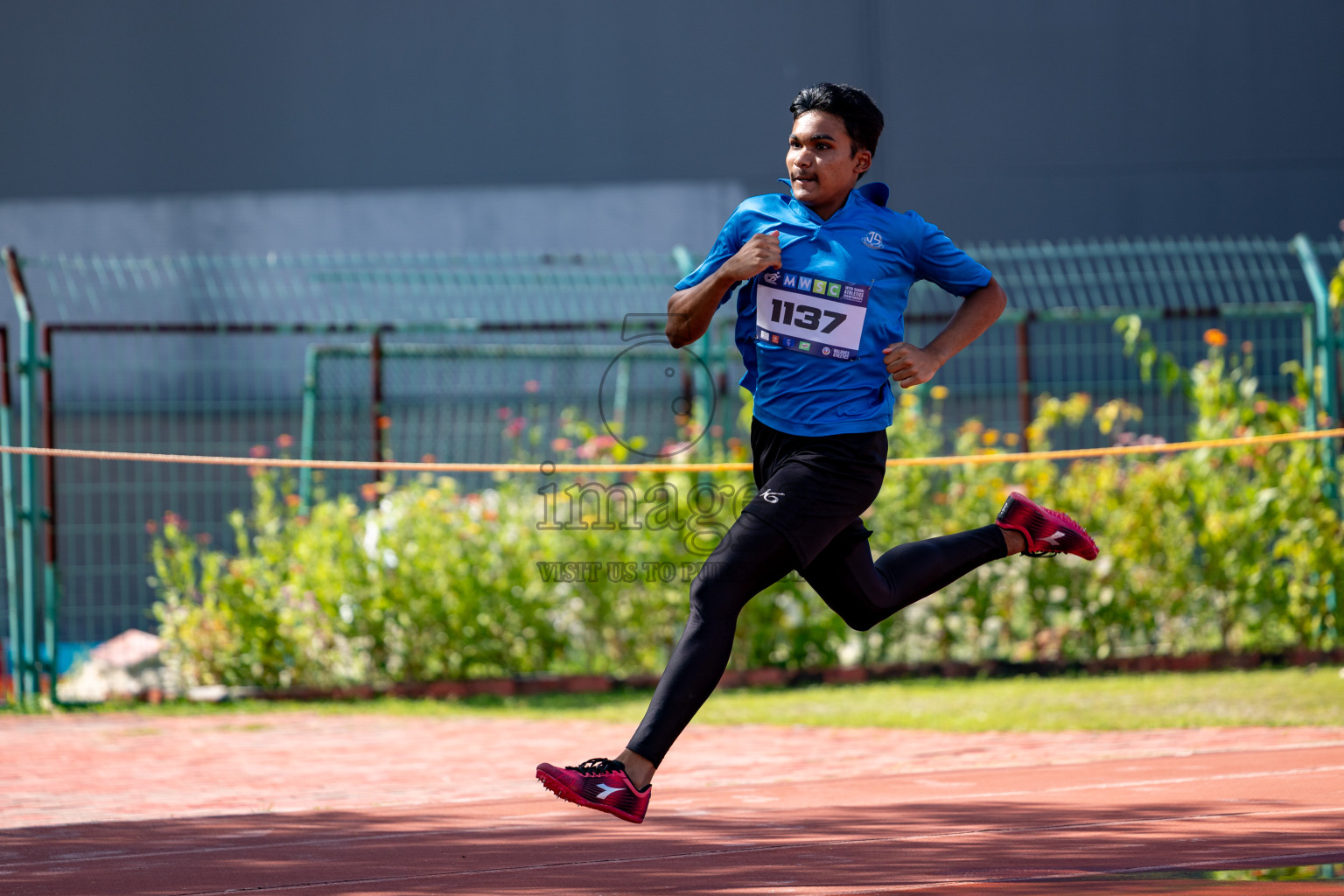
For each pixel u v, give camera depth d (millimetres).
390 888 8391
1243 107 38469
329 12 39406
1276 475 22625
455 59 39250
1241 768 12484
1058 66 38562
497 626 22281
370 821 11266
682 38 39000
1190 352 32094
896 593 9039
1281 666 22000
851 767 13820
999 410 31406
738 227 8891
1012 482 22719
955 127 38500
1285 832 9289
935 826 10094
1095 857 8688
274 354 33812
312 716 20141
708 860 9023
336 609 21938
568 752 16000
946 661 22703
